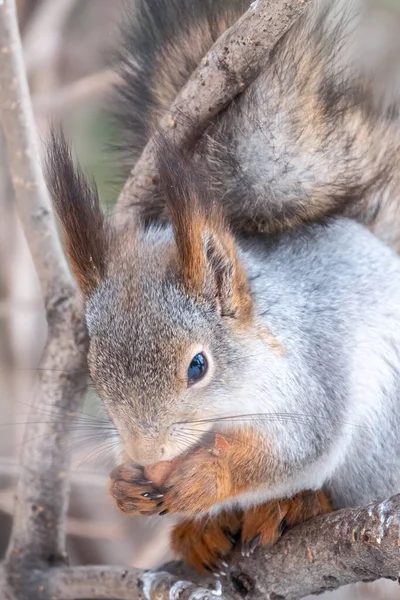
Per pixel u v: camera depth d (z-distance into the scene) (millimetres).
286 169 1991
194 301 1951
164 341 1943
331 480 1987
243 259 1980
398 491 1981
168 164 1953
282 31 1943
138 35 2012
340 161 1997
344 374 1972
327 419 1966
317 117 1994
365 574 1926
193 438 1947
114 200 2012
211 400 1951
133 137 2006
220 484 1953
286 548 1944
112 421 1946
